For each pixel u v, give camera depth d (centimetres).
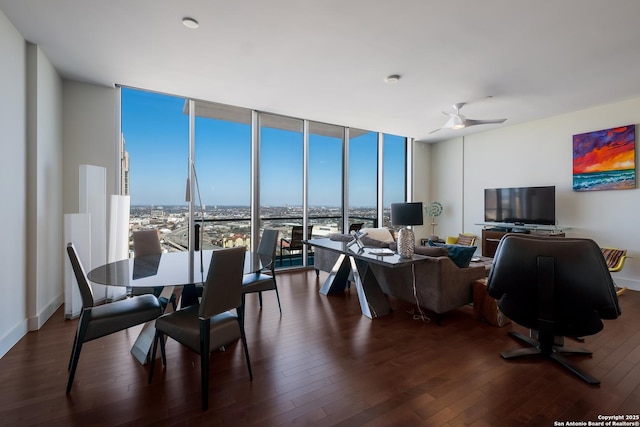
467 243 543
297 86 360
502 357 224
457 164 627
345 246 353
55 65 304
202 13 223
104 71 318
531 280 198
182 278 202
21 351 228
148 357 215
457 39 257
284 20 231
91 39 259
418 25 238
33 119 267
